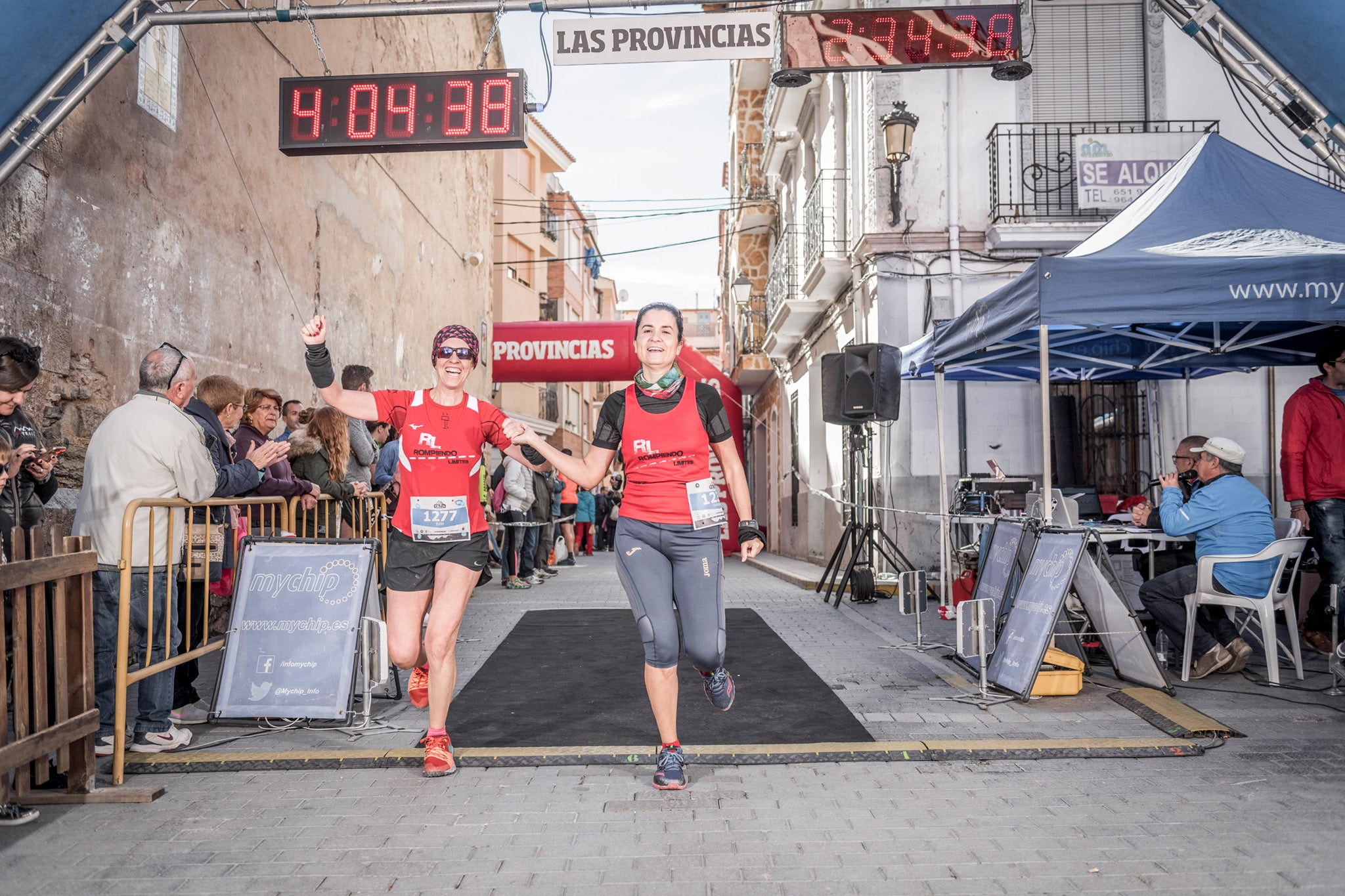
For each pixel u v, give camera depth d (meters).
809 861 3.00
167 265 7.20
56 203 5.86
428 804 3.60
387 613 4.08
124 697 3.86
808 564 15.95
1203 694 5.34
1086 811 3.44
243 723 4.83
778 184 19.91
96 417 6.26
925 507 11.23
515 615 9.05
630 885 2.83
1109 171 10.80
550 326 17.17
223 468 4.55
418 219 14.66
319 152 6.64
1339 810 3.40
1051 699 5.29
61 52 5.37
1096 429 11.12
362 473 7.46
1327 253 5.37
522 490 11.70
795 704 5.20
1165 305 5.39
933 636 7.59
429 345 15.30
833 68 6.61
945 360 7.97
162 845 3.19
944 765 4.07
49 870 2.97
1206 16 6.50
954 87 11.27
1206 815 3.37
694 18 6.43
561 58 6.42
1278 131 11.19
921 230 11.22
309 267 10.16
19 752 3.30
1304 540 5.58
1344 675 5.65
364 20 11.88
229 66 8.28
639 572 3.76
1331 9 5.73
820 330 15.29
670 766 3.77
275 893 2.80
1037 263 5.53
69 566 3.60
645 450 3.73
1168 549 6.82
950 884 2.81
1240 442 10.81
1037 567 5.62
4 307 5.37
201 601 4.91
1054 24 11.36
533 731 4.65
